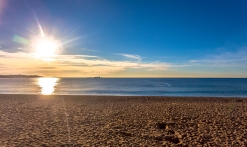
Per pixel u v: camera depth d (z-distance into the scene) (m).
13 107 18.70
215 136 9.50
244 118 13.37
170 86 67.19
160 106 18.89
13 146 8.14
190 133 10.01
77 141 8.78
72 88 59.59
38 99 25.92
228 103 21.53
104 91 47.16
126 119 13.19
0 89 55.56
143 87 62.59
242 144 8.37
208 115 14.37
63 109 17.50
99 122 12.42
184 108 17.59
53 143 8.52
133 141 8.77
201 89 52.38
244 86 65.62
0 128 11.05
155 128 10.99
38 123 12.23
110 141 8.76
